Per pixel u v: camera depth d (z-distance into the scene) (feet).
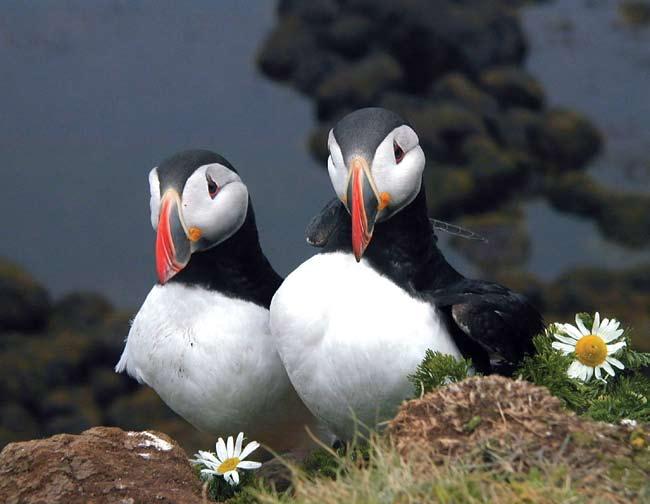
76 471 17.10
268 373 20.20
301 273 18.85
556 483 14.74
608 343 20.11
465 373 17.72
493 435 15.55
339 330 18.10
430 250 19.21
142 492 16.94
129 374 21.27
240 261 20.27
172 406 20.84
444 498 14.28
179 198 19.36
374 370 18.01
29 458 17.24
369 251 18.69
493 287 19.21
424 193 19.03
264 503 16.98
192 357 20.01
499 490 14.53
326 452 19.20
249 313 20.20
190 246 19.47
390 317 18.10
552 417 15.83
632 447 15.48
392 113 18.62
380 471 15.08
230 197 19.83
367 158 18.06
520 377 17.37
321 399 18.63
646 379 20.48
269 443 21.31
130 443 17.93
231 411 20.33
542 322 20.25
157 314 20.27
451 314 18.63
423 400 16.40
